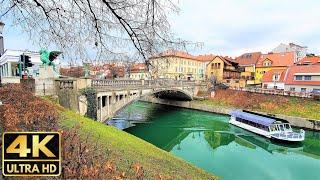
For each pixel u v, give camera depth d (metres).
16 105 12.06
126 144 14.69
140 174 9.85
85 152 8.55
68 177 5.96
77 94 20.08
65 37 3.71
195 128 37.44
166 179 11.02
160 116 45.41
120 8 3.48
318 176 21.50
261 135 32.66
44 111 12.20
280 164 24.22
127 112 49.31
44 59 18.95
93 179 6.70
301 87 48.72
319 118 35.50
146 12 3.51
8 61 33.59
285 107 41.09
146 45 3.77
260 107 43.69
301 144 29.91
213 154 26.73
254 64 72.31
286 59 67.19
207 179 14.51
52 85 19.39
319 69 46.59
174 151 27.56
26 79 20.47
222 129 36.91
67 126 12.36
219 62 70.75
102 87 25.16
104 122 25.64
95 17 3.58
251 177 21.12
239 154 26.94
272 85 55.72
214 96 54.31
